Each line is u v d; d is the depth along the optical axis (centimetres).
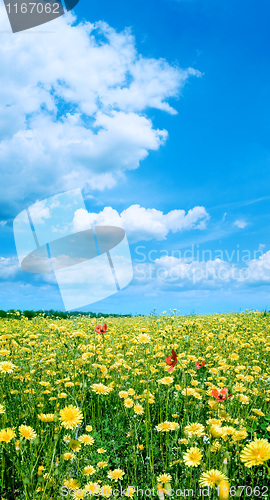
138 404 340
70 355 489
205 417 337
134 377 444
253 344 614
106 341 607
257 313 1138
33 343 478
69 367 439
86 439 263
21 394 354
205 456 252
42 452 269
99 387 318
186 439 272
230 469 246
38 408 335
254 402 347
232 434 252
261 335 713
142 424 328
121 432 326
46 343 529
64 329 536
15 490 240
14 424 307
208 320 1031
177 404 361
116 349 556
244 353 564
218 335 651
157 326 797
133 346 575
